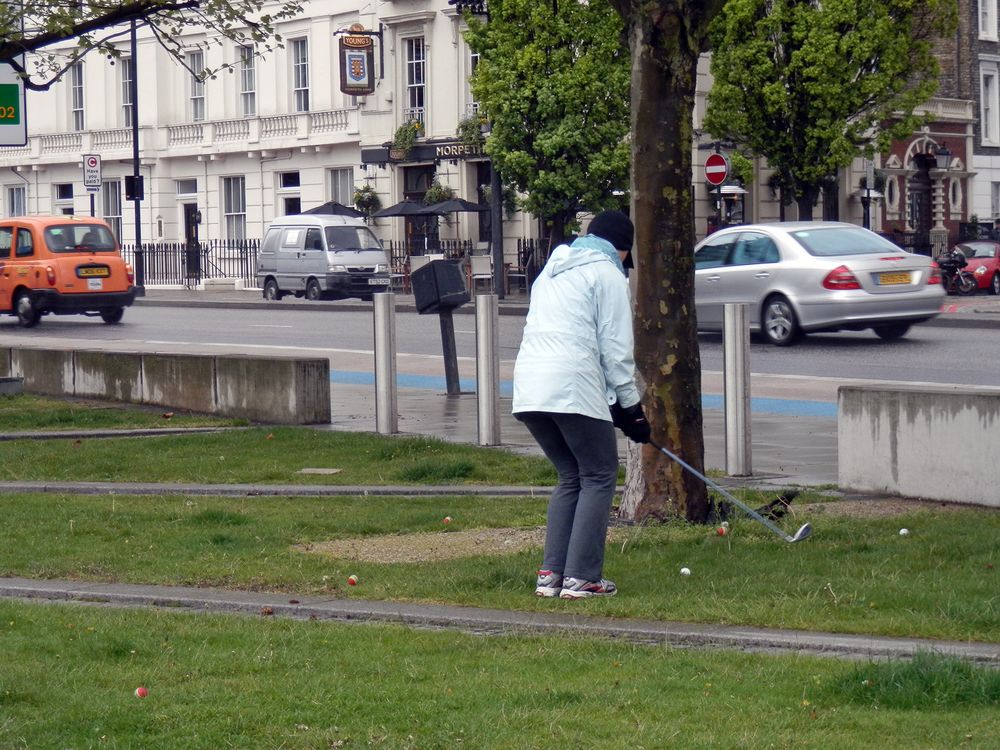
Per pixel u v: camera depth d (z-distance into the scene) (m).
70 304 38.25
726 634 7.93
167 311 46.69
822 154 47.38
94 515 12.30
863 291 27.12
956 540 10.25
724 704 6.60
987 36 67.44
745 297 28.30
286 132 62.56
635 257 11.38
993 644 7.59
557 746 6.06
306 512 12.47
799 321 27.45
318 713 6.63
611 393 9.00
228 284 63.59
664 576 9.48
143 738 6.33
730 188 45.00
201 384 19.86
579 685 6.99
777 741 6.04
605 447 8.95
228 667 7.47
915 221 63.47
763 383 22.83
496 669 7.36
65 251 38.44
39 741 6.30
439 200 56.28
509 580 9.39
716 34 47.50
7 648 7.89
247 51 64.44
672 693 6.82
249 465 15.18
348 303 47.97
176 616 8.72
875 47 46.22
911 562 9.62
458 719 6.48
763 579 9.21
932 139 63.50
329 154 61.66
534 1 46.06
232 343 32.75
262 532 11.49
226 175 65.62
